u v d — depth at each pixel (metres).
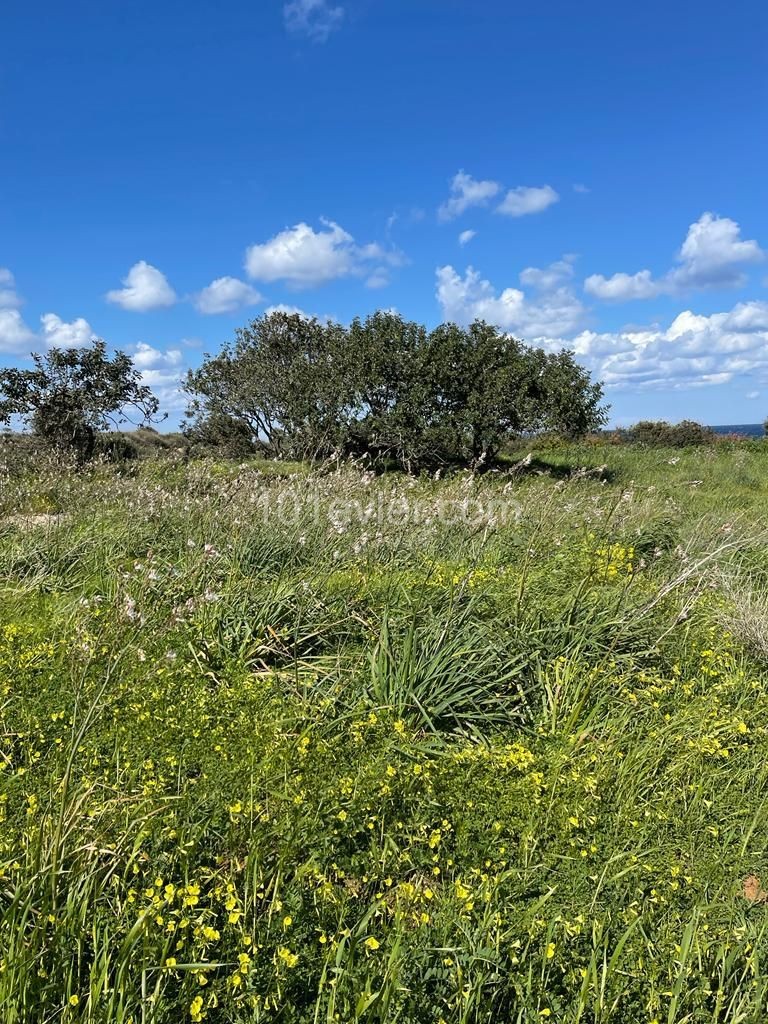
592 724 4.35
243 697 4.39
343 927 2.76
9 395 16.66
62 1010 2.28
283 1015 2.40
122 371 17.53
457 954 2.63
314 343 24.19
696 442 30.67
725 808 3.70
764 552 8.34
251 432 24.36
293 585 5.96
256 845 3.04
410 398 18.88
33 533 8.12
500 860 3.21
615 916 2.93
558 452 24.33
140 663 4.59
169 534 8.42
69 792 3.22
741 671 5.11
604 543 8.21
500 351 19.52
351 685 4.67
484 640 4.96
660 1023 2.46
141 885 2.89
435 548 7.80
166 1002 2.40
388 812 3.41
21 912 2.57
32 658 4.86
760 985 2.55
